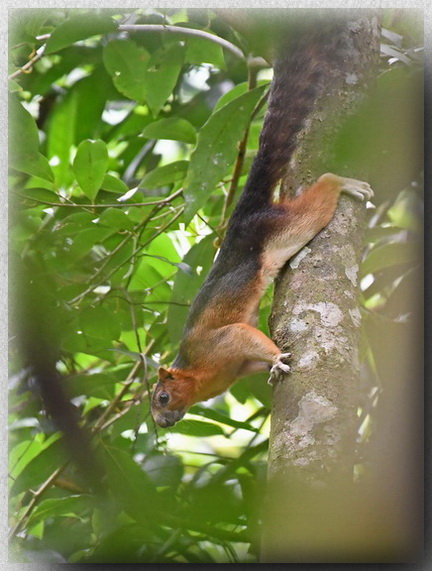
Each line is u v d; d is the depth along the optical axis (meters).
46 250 10.06
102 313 10.00
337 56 8.72
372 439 8.30
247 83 11.17
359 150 5.19
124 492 4.95
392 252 10.48
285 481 6.10
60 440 3.29
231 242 10.60
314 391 6.71
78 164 10.16
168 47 11.45
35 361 3.39
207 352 10.52
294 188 9.01
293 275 7.88
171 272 11.68
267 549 5.55
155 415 10.51
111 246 11.13
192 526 4.84
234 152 9.90
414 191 9.81
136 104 14.70
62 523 9.45
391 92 6.07
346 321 7.30
